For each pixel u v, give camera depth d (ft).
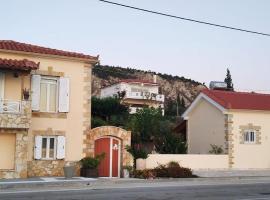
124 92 219.41
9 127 66.64
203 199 47.06
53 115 73.51
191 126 104.88
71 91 75.51
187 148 100.68
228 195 51.24
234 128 92.58
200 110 101.91
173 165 81.30
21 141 68.44
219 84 114.52
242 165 92.43
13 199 45.16
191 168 86.89
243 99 99.55
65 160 74.13
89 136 76.43
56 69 74.23
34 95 71.82
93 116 123.65
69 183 62.18
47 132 72.79
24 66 66.95
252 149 94.12
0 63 65.67
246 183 69.67
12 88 70.44
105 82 397.80
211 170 88.02
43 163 72.23
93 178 70.59
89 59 76.33
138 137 93.76
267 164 95.45
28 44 76.79
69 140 74.64
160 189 57.93
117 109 129.18
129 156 79.61
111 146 79.25
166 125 110.93
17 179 66.23
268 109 96.07
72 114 75.20
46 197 47.16
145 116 101.45
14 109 68.39
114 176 78.84
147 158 82.02
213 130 96.48
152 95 236.84
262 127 96.02
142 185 64.85
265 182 72.02
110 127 78.54
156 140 94.99
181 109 275.18
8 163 68.59
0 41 75.41
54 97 74.69
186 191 55.36
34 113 71.97
